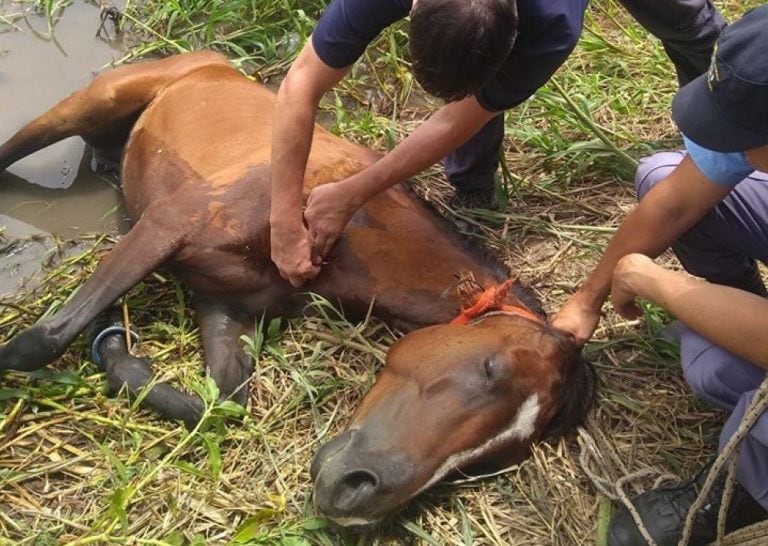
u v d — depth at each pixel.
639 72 4.57
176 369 3.05
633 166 3.94
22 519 2.66
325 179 3.24
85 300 3.00
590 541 2.67
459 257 3.10
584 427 2.88
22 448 2.86
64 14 4.71
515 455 2.63
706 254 3.00
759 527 2.37
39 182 3.94
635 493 2.79
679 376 3.15
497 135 3.53
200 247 3.09
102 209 3.84
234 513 2.67
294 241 2.94
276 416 2.92
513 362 2.59
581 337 2.85
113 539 2.52
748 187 2.82
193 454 2.83
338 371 3.05
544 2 2.49
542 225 3.72
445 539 2.61
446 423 2.50
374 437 2.49
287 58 4.52
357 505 2.39
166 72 3.80
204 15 4.75
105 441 2.87
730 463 2.29
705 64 3.77
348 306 3.11
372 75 4.54
